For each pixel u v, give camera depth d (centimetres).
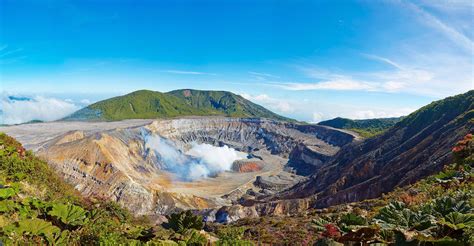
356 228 830
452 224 805
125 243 1238
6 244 1063
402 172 9506
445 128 10694
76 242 1250
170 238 1461
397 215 895
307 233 2789
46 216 1438
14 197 1569
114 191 13200
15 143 3022
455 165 3259
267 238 2791
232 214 10388
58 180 2934
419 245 764
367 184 10094
